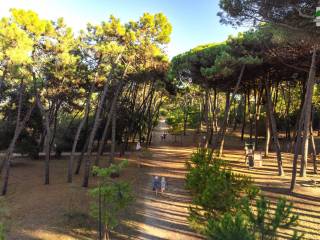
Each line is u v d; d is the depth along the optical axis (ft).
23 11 76.74
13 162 129.29
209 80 107.55
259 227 25.68
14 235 51.44
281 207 26.08
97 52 87.45
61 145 141.49
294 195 64.34
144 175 90.53
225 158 109.50
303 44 67.56
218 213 38.81
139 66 93.86
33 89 94.32
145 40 87.35
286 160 106.01
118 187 47.03
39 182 92.63
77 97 110.63
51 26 80.07
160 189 74.43
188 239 48.83
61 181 90.99
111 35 85.51
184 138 198.49
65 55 82.58
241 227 25.13
